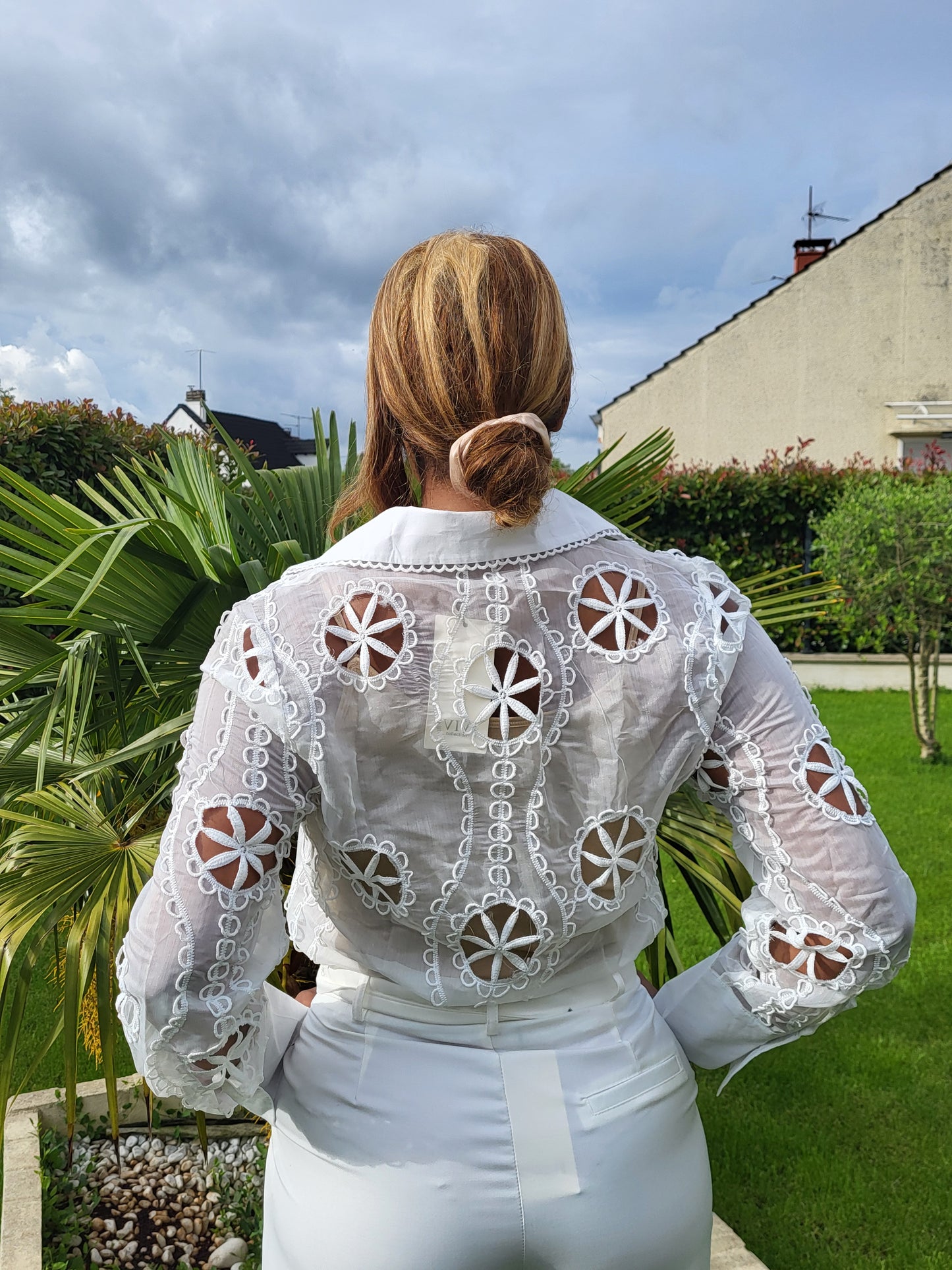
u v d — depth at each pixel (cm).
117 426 577
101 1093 259
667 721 86
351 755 82
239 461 223
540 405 87
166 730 159
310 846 93
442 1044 91
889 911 87
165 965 79
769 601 218
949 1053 308
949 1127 271
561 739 85
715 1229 222
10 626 191
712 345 1324
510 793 84
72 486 559
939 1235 231
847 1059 305
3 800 194
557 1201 88
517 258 87
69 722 167
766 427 1320
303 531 222
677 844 193
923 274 1275
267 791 80
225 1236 224
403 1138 89
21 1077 293
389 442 94
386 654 81
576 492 212
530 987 92
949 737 714
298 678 80
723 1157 261
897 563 632
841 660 921
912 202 1270
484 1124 89
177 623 175
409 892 86
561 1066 91
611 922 95
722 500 942
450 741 83
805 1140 266
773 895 91
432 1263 87
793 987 94
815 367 1303
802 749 87
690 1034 105
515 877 86
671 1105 97
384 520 87
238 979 84
